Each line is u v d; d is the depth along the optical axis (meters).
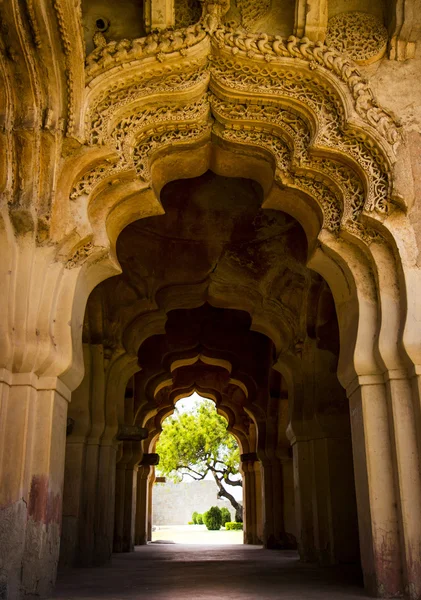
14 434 3.93
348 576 5.41
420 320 4.11
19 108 4.21
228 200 7.86
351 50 4.66
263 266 7.95
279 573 5.75
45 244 4.29
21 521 3.82
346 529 6.71
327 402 7.15
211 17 4.61
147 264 8.16
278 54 4.56
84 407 7.18
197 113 4.79
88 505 6.96
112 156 4.48
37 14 3.91
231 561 7.55
